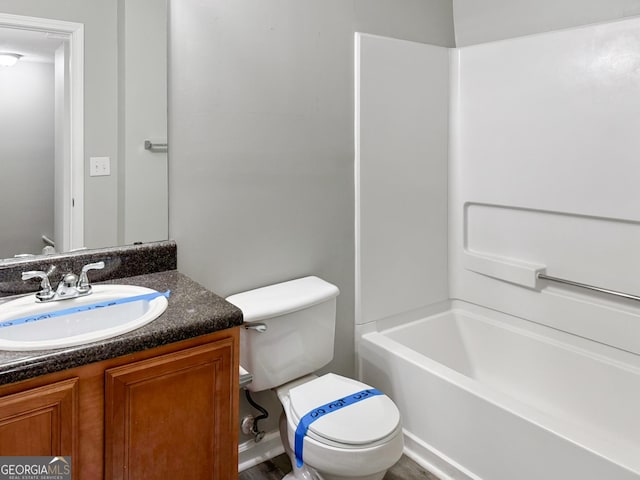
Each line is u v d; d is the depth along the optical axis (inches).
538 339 92.2
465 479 76.1
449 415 77.9
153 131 68.3
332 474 62.9
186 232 72.6
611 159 78.9
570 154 84.0
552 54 85.2
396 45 93.0
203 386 55.3
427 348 101.1
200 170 72.9
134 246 68.6
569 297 87.4
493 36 100.0
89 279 65.0
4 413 43.6
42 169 61.7
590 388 84.6
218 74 73.0
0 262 59.7
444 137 102.4
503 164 94.6
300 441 64.3
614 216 79.3
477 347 103.0
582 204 83.0
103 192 65.7
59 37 61.0
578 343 87.0
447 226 105.6
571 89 83.0
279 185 81.3
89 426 48.6
